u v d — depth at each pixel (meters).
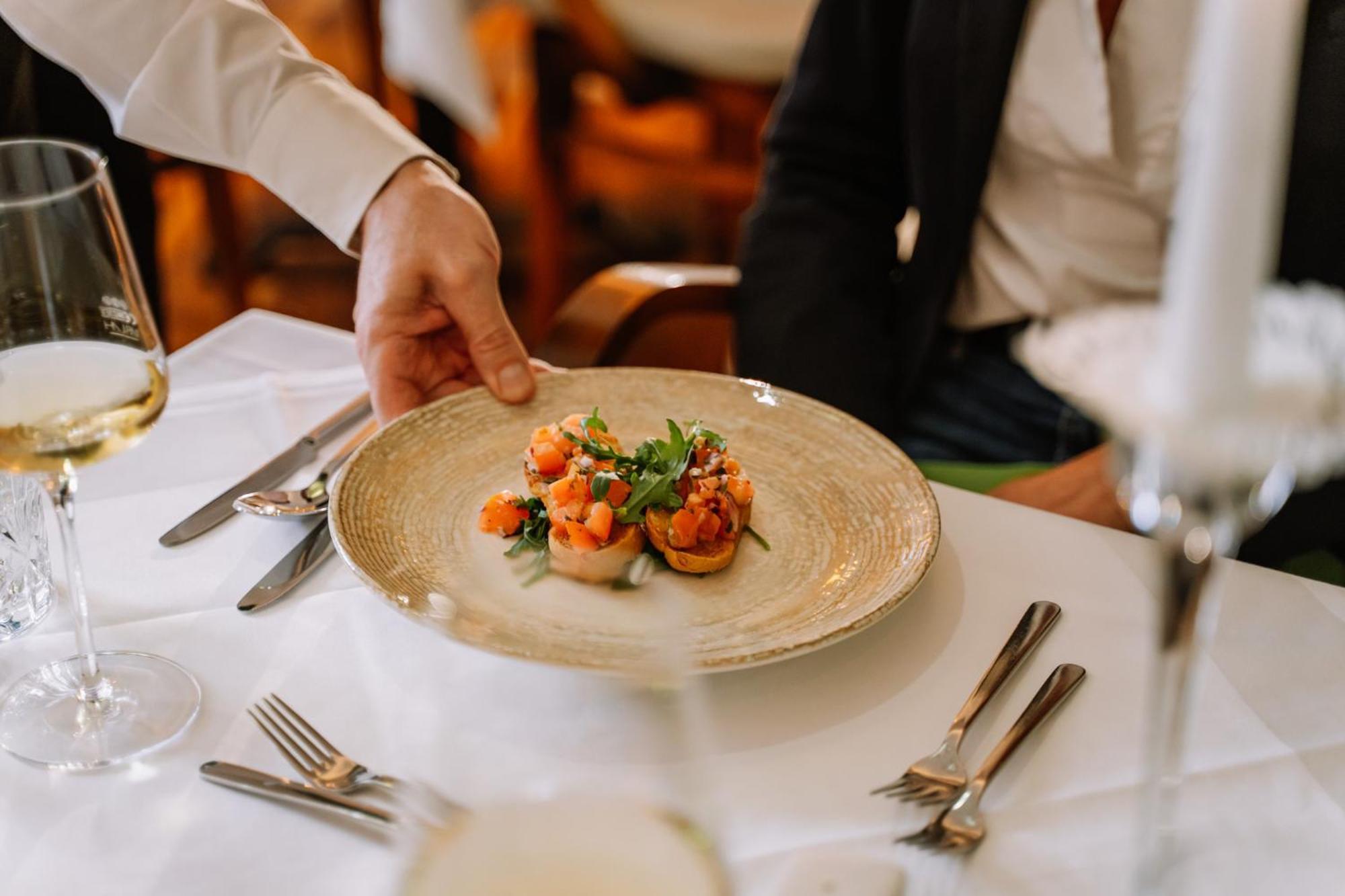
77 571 0.67
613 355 1.36
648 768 0.43
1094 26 1.25
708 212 3.18
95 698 0.68
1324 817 0.62
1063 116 1.31
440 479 0.88
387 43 2.59
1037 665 0.74
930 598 0.81
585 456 0.82
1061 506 1.10
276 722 0.66
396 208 1.06
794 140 1.54
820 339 1.41
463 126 3.06
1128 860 0.59
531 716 0.68
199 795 0.62
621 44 2.52
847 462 0.91
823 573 0.80
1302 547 1.18
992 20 1.29
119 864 0.58
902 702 0.71
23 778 0.63
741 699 0.70
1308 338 0.37
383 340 1.04
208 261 3.16
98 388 0.65
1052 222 1.39
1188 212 0.34
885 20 1.47
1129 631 0.78
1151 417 0.36
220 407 1.05
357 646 0.74
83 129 1.48
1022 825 0.61
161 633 0.75
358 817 0.60
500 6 2.55
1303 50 1.16
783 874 0.55
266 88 1.10
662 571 0.80
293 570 0.81
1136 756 0.66
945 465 1.26
